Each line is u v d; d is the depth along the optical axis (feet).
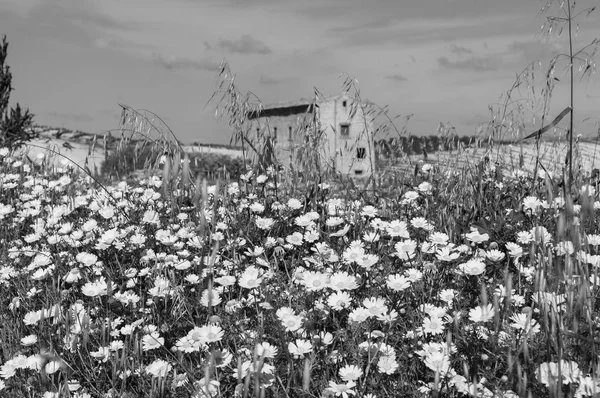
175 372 7.61
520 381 6.09
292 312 8.20
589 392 6.13
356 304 8.89
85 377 8.23
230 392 7.56
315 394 7.39
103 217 15.69
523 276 9.66
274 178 16.21
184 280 11.27
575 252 6.27
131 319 9.89
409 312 8.81
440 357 7.09
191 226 12.69
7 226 16.79
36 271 12.14
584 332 7.00
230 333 8.64
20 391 8.48
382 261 10.69
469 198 15.10
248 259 12.16
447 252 10.07
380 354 7.59
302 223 12.55
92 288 10.12
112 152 15.58
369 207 13.25
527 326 6.60
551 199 6.95
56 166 21.18
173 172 6.74
